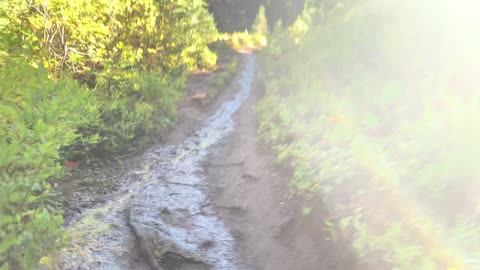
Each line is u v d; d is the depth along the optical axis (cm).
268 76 1443
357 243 408
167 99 1288
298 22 1741
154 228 607
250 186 714
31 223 411
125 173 858
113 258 514
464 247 339
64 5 1062
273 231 554
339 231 455
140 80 1267
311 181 566
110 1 1302
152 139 1070
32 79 687
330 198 512
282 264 488
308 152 652
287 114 854
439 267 339
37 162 453
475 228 351
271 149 805
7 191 405
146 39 1533
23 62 692
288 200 590
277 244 525
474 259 323
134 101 1167
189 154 993
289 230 536
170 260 526
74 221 612
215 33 2953
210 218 664
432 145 472
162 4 1684
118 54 1307
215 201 721
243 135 1042
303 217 532
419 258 355
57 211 577
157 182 813
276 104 1014
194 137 1149
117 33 1367
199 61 2048
